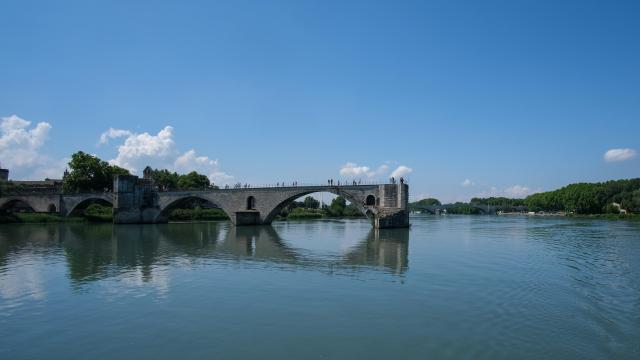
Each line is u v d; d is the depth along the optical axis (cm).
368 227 10812
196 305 2800
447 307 2691
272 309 2691
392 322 2412
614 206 19075
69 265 4397
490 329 2281
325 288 3238
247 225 10888
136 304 2844
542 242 6525
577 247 5797
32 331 2342
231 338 2205
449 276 3650
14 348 2109
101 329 2362
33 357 2005
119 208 11919
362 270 3988
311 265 4312
